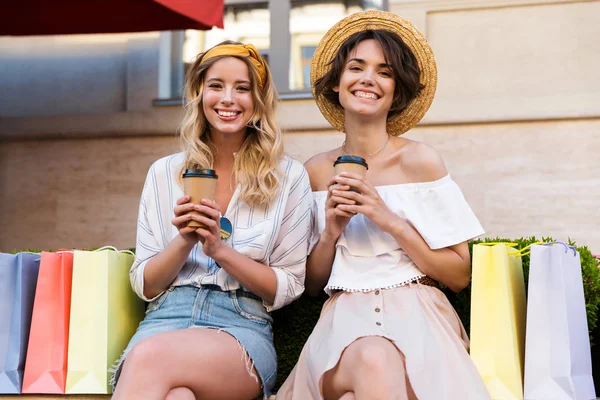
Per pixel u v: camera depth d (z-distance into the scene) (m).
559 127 5.40
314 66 3.06
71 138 6.07
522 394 2.42
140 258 2.71
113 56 6.14
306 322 2.97
